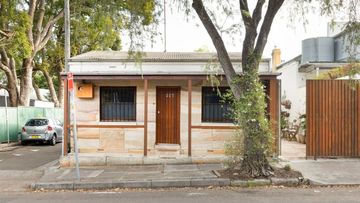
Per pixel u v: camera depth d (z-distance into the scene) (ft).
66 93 49.11
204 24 39.99
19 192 36.32
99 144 49.47
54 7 93.86
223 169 42.45
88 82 49.65
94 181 38.24
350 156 45.98
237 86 39.34
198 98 49.44
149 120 49.78
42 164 52.54
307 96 46.03
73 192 35.83
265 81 48.80
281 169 40.60
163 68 50.24
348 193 32.71
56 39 105.29
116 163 47.78
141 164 47.67
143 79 48.26
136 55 43.11
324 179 37.42
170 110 50.16
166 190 35.81
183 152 49.42
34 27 88.53
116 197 32.65
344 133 45.96
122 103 50.37
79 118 49.78
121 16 41.91
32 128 77.30
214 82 42.98
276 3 38.47
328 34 71.10
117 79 48.29
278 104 47.93
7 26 77.05
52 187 37.50
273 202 29.55
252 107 38.73
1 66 87.35
